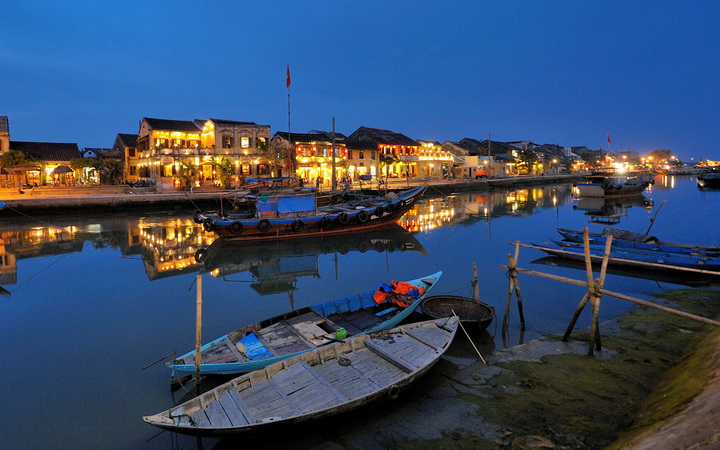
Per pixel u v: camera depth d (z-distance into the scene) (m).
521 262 18.17
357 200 32.97
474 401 7.39
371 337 8.92
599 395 7.39
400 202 28.94
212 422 6.13
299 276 16.88
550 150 111.12
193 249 22.70
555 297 13.23
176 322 11.92
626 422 6.56
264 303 13.54
